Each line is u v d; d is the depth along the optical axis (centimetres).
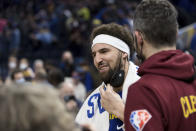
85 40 1103
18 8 1558
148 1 167
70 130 109
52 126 106
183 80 161
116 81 210
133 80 211
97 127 214
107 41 212
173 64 159
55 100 109
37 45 1215
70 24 1173
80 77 707
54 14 1356
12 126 104
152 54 165
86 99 229
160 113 150
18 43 1208
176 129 153
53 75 519
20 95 107
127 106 156
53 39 1209
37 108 105
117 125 206
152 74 160
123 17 1047
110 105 196
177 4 1215
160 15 163
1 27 1243
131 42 216
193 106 158
